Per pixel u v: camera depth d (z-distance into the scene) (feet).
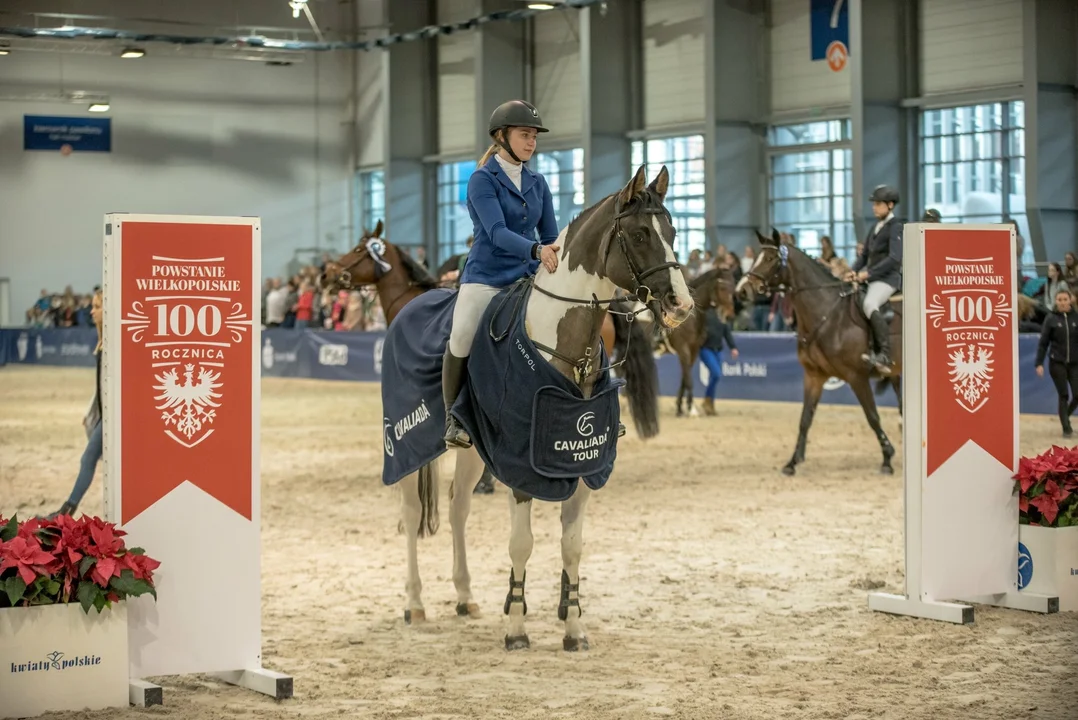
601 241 17.29
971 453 20.94
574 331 17.70
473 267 19.17
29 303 112.68
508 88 98.73
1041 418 52.37
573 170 96.22
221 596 16.62
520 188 18.93
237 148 118.01
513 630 18.88
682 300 16.58
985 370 20.99
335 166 121.39
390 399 20.93
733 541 28.17
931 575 20.63
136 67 114.42
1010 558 21.34
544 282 18.03
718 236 81.61
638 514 32.12
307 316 91.61
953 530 20.84
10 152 111.34
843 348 38.55
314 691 16.55
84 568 15.26
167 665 16.34
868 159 73.10
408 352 20.62
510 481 17.84
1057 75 66.18
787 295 40.22
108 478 16.10
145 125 115.03
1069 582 21.08
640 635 19.66
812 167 80.07
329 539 29.30
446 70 108.17
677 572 24.75
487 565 25.96
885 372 38.93
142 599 16.20
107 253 16.08
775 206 82.74
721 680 16.79
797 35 79.82
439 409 19.65
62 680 15.37
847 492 35.65
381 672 17.57
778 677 16.94
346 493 37.01
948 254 20.52
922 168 74.28
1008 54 68.90
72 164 113.09
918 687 16.31
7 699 15.05
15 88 110.73
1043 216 65.87
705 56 80.94
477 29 97.50
